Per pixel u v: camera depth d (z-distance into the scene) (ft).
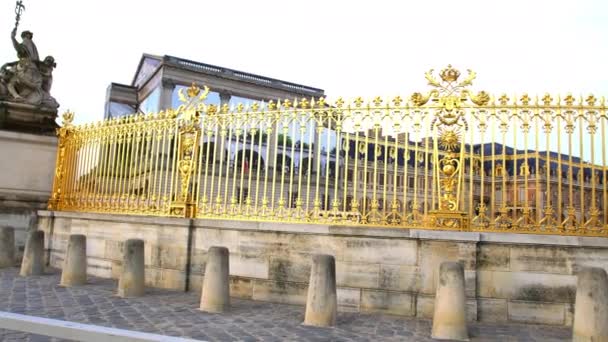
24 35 56.65
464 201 31.53
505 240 29.68
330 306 27.43
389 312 31.01
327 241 32.86
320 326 26.99
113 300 32.37
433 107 32.89
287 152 45.60
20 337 21.86
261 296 34.22
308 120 35.50
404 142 33.04
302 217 34.01
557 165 30.71
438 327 25.38
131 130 44.88
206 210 37.83
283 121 36.24
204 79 120.88
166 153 41.47
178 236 37.63
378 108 33.88
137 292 33.96
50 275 42.42
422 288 30.50
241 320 27.86
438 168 32.17
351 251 32.22
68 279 37.45
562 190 33.42
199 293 35.91
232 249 35.55
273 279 34.01
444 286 25.85
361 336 25.23
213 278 30.32
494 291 29.84
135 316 27.91
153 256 38.75
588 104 30.83
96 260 43.16
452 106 32.55
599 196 31.07
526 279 29.55
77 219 45.80
